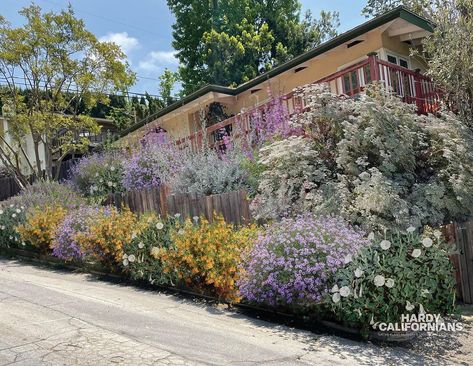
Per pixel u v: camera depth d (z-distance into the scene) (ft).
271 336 17.83
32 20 52.70
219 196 29.73
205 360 15.05
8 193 67.31
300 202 25.94
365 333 17.37
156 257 24.95
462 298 21.40
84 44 55.01
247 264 20.63
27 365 14.48
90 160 48.67
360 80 38.32
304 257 18.66
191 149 40.88
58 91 55.47
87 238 29.19
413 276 16.97
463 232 21.34
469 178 24.71
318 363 15.15
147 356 15.26
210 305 22.24
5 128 66.85
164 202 34.81
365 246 18.49
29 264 34.73
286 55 96.17
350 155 25.89
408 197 24.66
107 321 19.06
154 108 95.91
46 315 19.83
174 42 105.09
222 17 101.14
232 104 58.44
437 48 34.83
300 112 31.96
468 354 16.19
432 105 37.40
